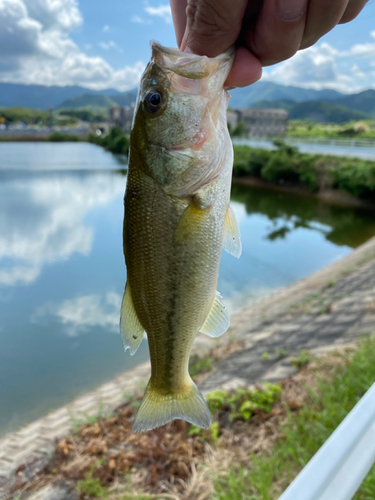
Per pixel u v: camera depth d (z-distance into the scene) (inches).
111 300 56.5
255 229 103.0
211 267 7.9
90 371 37.1
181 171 7.5
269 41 5.9
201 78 6.9
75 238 92.0
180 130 7.4
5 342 43.7
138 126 7.6
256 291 59.9
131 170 7.7
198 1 5.8
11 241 87.9
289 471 16.0
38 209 124.8
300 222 110.3
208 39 6.1
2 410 30.7
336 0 5.2
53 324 48.4
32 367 37.9
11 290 60.0
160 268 7.8
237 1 5.5
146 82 7.4
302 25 5.6
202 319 8.2
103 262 73.5
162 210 7.6
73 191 160.7
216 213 7.8
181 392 8.6
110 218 114.7
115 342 43.5
